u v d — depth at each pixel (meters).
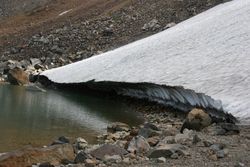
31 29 70.38
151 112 26.31
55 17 76.38
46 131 20.41
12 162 12.81
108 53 45.22
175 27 48.38
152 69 30.52
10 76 44.09
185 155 12.22
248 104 18.05
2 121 22.77
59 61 54.25
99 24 63.41
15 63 52.47
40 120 23.53
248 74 21.77
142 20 60.56
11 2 95.19
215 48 29.77
